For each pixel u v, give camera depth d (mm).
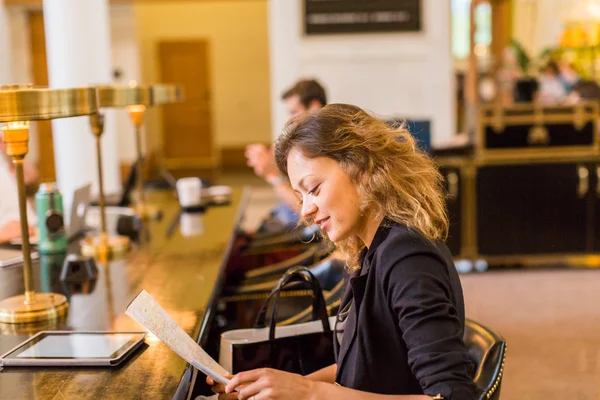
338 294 2102
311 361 1798
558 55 5695
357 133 1342
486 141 5105
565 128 5086
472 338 1596
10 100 1550
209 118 13961
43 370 1460
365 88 6973
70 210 2865
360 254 1457
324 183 1353
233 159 14148
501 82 5559
